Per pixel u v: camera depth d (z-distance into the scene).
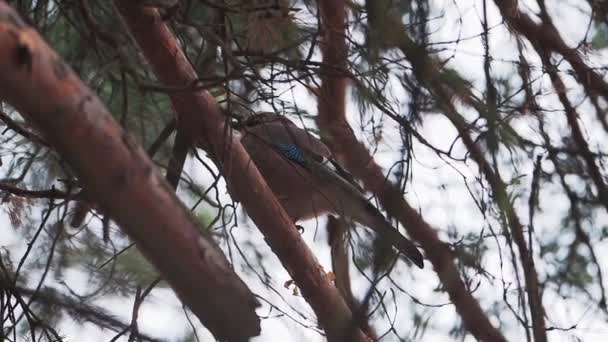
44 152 10.68
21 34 5.86
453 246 10.70
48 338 9.25
